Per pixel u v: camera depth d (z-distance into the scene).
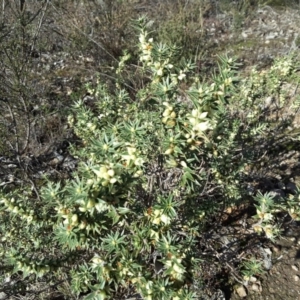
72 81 4.82
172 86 1.73
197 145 1.58
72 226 1.46
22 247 2.11
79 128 2.71
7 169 3.41
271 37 6.29
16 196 2.57
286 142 3.86
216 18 6.86
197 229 2.14
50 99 4.39
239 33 6.42
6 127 3.63
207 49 5.66
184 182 1.59
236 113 3.35
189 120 1.54
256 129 3.02
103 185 1.34
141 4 6.33
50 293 2.35
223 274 2.67
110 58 5.16
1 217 2.15
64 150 3.83
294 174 3.54
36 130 3.88
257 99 3.40
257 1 7.58
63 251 2.03
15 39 3.23
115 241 1.58
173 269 1.54
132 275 1.59
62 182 3.33
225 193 2.46
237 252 2.74
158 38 5.36
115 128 1.93
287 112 3.87
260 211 1.83
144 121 2.26
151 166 1.99
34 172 3.48
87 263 2.05
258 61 5.56
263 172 3.43
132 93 4.18
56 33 5.29
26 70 3.43
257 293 2.62
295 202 1.89
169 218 1.58
